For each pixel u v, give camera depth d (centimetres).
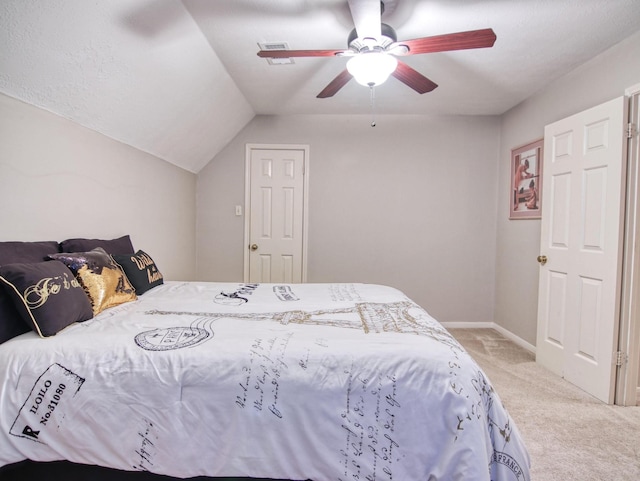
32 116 163
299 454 109
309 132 367
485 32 150
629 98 203
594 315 221
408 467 106
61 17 142
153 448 111
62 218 183
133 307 172
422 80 201
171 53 204
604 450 166
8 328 125
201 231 371
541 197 290
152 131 254
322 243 372
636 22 193
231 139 366
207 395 113
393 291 225
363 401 111
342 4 179
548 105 282
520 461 110
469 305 371
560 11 184
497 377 248
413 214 369
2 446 110
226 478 112
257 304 186
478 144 364
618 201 205
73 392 113
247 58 239
